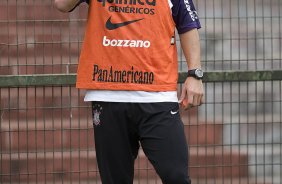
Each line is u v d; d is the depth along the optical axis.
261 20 18.34
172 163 11.38
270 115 18.67
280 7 18.33
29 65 17.14
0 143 17.23
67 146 17.53
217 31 18.22
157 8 11.41
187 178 11.48
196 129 18.14
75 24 17.22
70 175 17.42
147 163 17.80
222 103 17.84
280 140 18.62
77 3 11.66
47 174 17.36
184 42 11.80
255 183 18.06
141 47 11.34
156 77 11.38
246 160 18.22
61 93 17.02
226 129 18.36
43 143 17.38
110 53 11.38
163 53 11.44
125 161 11.70
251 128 18.48
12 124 17.22
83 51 11.58
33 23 17.16
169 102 11.44
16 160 17.28
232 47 18.33
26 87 16.42
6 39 17.11
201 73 11.73
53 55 17.22
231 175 18.00
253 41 18.34
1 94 17.14
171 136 11.39
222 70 17.44
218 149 18.08
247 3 18.27
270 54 18.44
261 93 18.69
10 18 17.09
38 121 17.30
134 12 11.34
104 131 11.55
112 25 11.34
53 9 17.20
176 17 11.73
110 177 11.77
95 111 11.62
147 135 11.42
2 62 17.08
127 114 11.43
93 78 11.45
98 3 11.43
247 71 16.34
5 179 17.22
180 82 15.97
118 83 11.36
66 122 17.41
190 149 18.08
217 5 18.17
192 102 11.72
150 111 11.36
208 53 18.27
